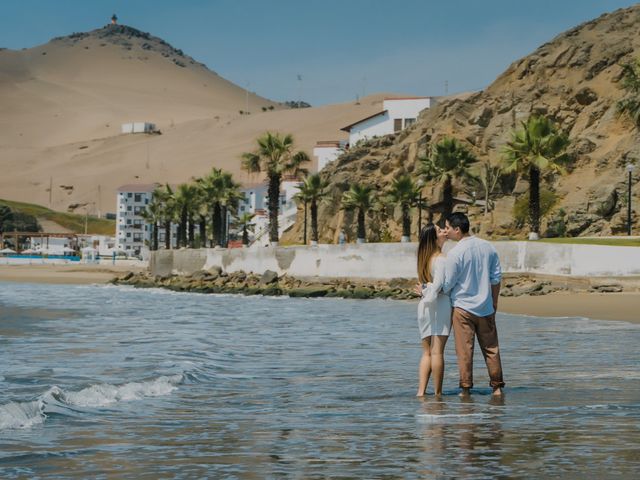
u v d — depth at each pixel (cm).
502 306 4525
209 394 1282
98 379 1480
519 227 9112
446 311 1216
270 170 8762
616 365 1616
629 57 10338
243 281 8019
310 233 11406
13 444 881
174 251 9606
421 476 707
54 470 755
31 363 1756
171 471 748
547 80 10762
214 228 10331
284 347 2189
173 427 986
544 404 1112
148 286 9212
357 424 984
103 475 733
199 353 1984
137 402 1195
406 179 8594
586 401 1134
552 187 9344
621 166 8644
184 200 11944
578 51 10719
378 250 7031
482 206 9619
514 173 9675
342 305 5419
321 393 1279
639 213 8244
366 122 13300
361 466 752
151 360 1812
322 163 13950
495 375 1216
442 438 877
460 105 11138
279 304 5578
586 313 3966
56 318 3747
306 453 819
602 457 771
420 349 2119
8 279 11369
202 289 7788
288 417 1051
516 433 897
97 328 3045
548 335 2517
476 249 1213
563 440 855
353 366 1691
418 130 11538
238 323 3403
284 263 7856
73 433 948
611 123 9469
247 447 855
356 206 9056
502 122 10412
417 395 1223
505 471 717
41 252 19238
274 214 8750
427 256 1227
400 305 5419
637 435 880
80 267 14750
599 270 5603
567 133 10100
